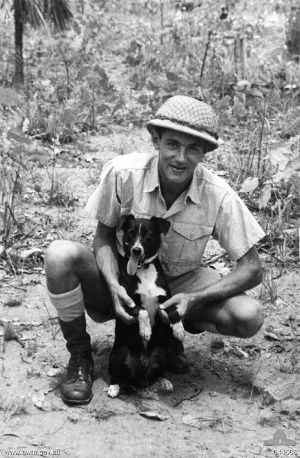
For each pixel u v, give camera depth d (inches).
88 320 164.7
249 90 312.3
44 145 265.7
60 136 275.6
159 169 132.9
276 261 198.4
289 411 134.6
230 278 135.0
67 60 371.6
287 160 225.8
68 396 132.2
